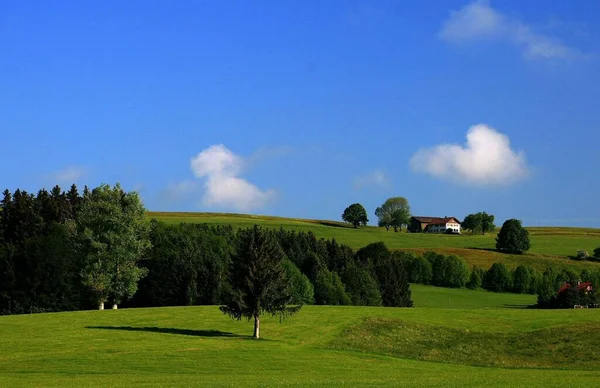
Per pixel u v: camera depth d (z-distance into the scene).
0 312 114.50
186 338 65.56
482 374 50.47
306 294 123.69
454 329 73.38
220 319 79.56
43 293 115.38
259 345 62.31
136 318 80.25
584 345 65.31
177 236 131.62
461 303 134.75
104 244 98.44
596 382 42.69
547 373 51.72
